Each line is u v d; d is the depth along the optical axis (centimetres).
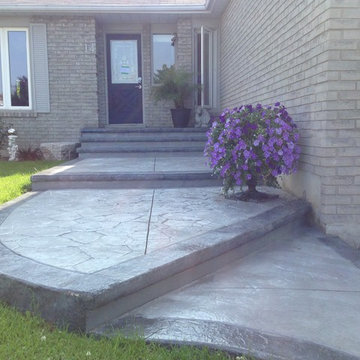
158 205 432
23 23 926
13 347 194
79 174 538
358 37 360
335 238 375
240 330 209
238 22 760
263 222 349
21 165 764
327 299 251
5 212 407
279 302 246
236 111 443
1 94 962
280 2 495
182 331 208
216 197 471
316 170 394
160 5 918
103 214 395
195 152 796
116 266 246
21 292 228
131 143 836
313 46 394
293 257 327
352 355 190
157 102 1012
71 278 227
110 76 1042
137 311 232
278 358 185
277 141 407
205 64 980
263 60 579
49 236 321
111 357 188
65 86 937
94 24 931
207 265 290
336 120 368
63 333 206
